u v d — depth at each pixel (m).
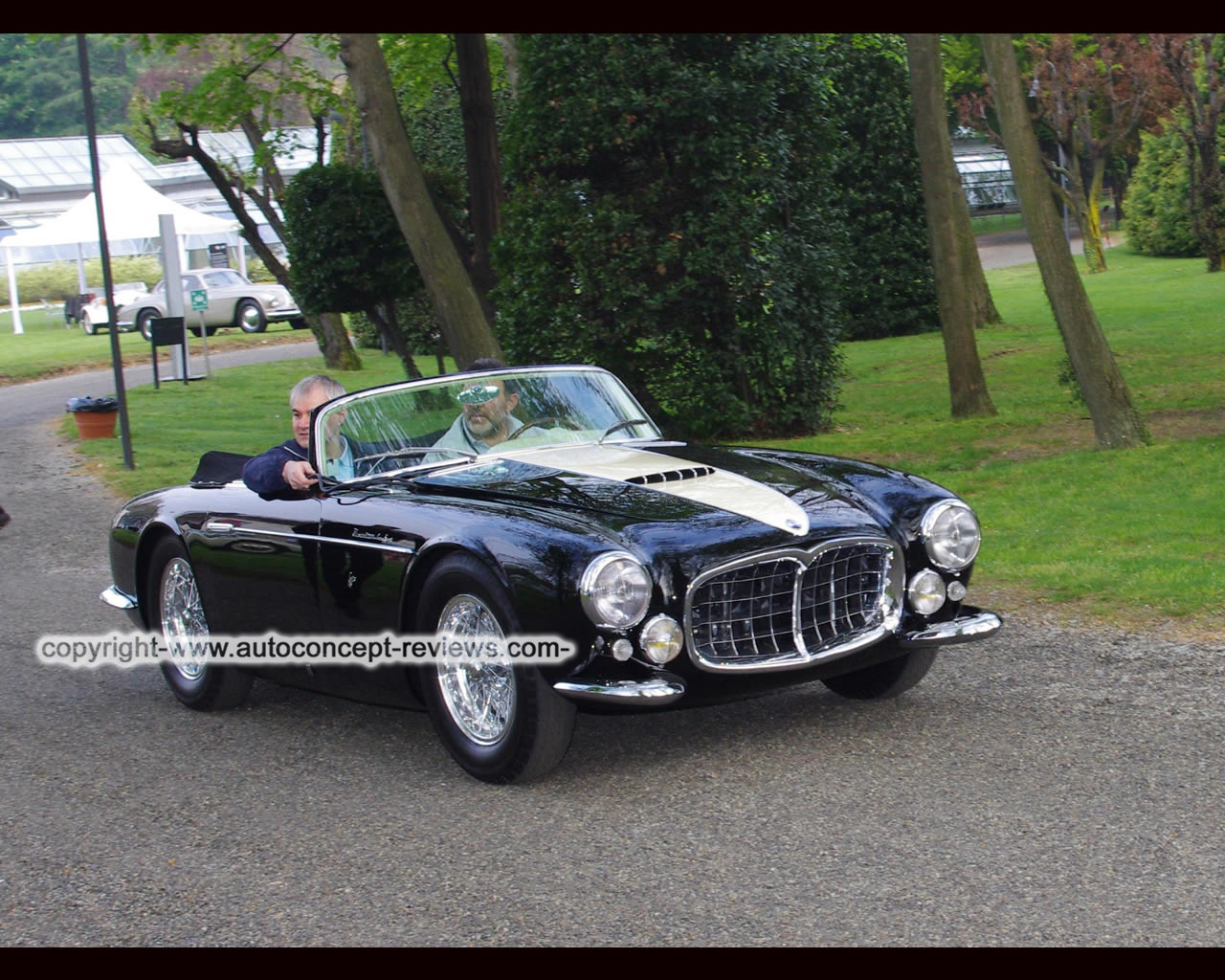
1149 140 47.72
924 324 29.00
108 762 5.72
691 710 5.95
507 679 5.02
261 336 40.00
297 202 17.64
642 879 4.15
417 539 5.18
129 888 4.32
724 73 15.48
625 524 5.00
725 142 15.17
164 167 58.03
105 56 90.12
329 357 28.83
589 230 15.35
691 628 4.85
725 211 15.44
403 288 17.95
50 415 22.88
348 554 5.46
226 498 6.29
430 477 5.78
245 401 23.97
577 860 4.33
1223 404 15.84
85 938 3.96
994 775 4.88
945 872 4.06
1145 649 6.52
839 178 28.05
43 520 13.02
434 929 3.87
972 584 8.16
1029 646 6.71
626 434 6.45
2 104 87.56
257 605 5.99
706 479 5.55
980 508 10.94
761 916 3.83
